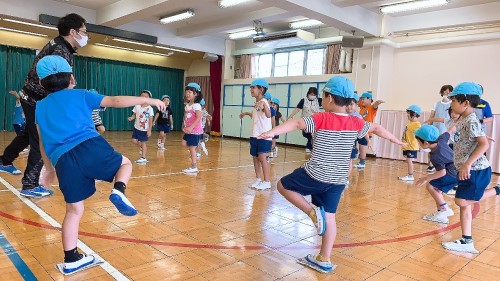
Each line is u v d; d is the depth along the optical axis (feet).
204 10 27.68
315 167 6.80
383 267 7.52
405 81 27.14
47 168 6.71
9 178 13.75
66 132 5.96
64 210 10.11
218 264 7.25
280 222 10.20
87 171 6.03
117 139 31.22
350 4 22.54
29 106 10.43
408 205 12.87
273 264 7.39
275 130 6.45
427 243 9.07
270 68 36.68
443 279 7.05
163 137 25.23
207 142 33.42
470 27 23.81
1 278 6.25
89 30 28.14
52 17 25.90
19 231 8.45
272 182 15.81
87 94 6.24
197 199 12.29
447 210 11.03
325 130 6.72
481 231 10.30
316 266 7.20
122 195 5.67
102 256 7.32
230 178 16.24
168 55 41.45
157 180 15.06
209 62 43.11
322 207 6.88
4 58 32.99
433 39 25.21
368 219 10.97
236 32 35.17
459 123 8.71
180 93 46.39
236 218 10.39
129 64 41.50
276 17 26.94
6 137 27.91
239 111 38.75
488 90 23.27
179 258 7.43
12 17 25.00
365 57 27.55
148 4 23.40
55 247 7.63
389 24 26.55
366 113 22.09
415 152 17.74
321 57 32.48
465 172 8.13
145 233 8.78
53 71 6.16
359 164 21.45
